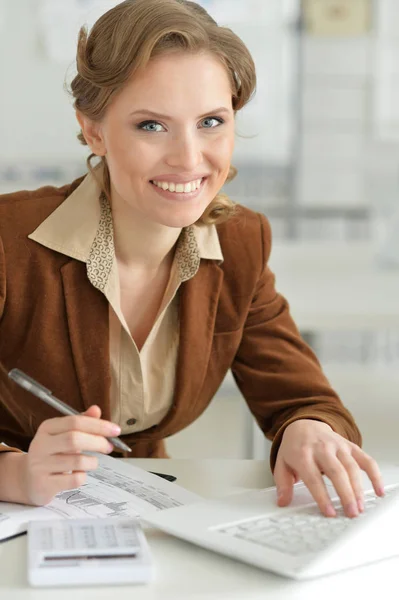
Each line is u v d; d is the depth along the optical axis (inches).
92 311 56.9
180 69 47.5
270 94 199.5
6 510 44.4
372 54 200.2
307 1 197.5
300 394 59.6
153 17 47.2
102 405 57.8
